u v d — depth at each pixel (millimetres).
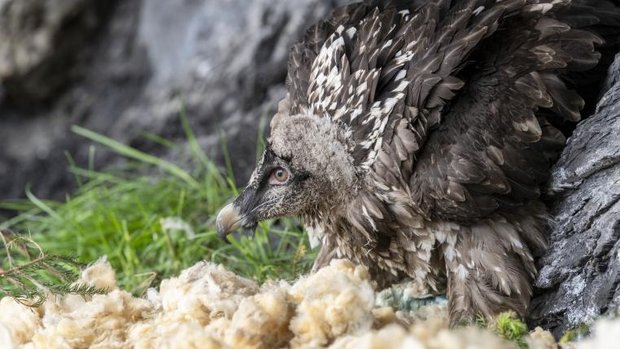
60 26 14125
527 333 7020
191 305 6992
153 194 12156
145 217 11383
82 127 14430
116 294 7391
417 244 7898
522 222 7559
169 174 12875
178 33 13484
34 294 7656
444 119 7504
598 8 7859
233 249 10695
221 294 7066
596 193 7266
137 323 7215
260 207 8312
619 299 6953
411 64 7750
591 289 7203
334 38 8414
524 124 7348
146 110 13688
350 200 7988
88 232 11609
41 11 14008
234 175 12406
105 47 14508
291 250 10555
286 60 12188
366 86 7801
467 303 7582
